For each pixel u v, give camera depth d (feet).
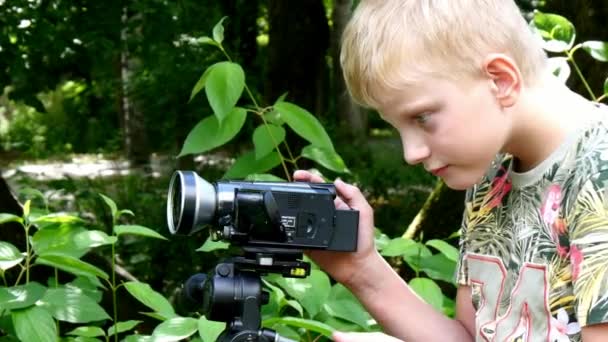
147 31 22.03
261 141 8.10
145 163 36.58
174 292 16.69
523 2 18.99
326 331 6.57
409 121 5.22
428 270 8.06
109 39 19.53
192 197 5.54
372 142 51.80
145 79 29.40
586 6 11.51
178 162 30.68
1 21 18.49
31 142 54.60
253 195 5.56
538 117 5.21
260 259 5.63
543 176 5.27
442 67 5.03
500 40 5.10
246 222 5.59
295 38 29.37
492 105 5.12
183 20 23.88
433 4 5.09
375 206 26.08
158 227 21.02
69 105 36.42
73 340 7.09
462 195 11.31
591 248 4.77
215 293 5.58
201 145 7.75
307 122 8.12
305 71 29.73
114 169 40.19
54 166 47.29
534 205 5.39
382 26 5.15
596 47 8.06
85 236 7.07
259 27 36.96
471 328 6.30
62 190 25.35
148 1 21.33
